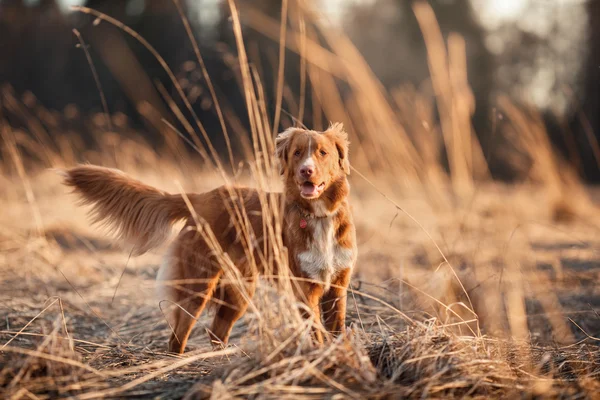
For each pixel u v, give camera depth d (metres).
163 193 5.74
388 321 5.96
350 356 4.04
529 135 9.45
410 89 7.68
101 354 4.86
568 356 4.59
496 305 5.88
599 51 27.45
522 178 13.28
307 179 4.99
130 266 8.85
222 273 5.56
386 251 9.16
